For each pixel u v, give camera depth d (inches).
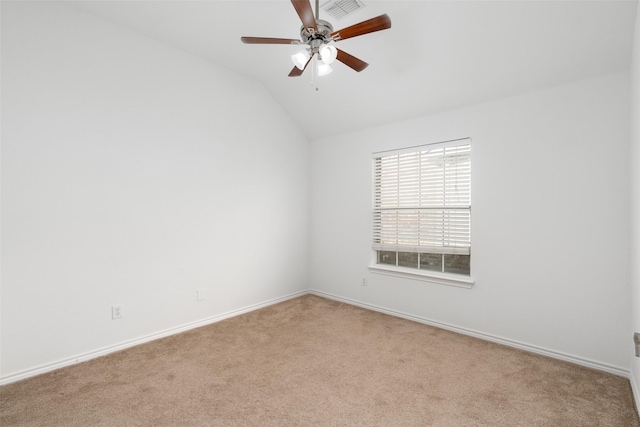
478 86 111.1
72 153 97.1
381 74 121.7
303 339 115.5
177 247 122.5
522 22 88.8
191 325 126.0
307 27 76.0
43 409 73.7
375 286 149.4
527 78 102.1
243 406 75.4
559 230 100.5
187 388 83.0
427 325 130.3
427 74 114.5
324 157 171.3
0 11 85.4
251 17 102.8
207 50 124.5
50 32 93.2
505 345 110.8
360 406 75.7
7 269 86.3
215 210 135.1
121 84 107.9
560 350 100.3
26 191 89.1
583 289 96.4
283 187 164.6
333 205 167.0
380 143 147.1
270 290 158.2
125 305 108.3
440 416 72.0
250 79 148.3
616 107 90.7
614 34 82.7
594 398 79.0
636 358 78.5
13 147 87.0
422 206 134.0
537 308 104.7
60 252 95.0
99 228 102.7
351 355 102.6
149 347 108.4
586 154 95.6
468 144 120.0
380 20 71.7
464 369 93.5
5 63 85.9
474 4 88.8
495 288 113.6
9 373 86.2
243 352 104.7
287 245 166.9
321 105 150.9
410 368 94.0
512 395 80.3
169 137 120.3
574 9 81.7
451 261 129.5
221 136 137.3
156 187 116.6
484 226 116.0
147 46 114.3
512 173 109.4
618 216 90.7
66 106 96.0
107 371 91.9
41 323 91.5
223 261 137.8
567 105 98.5
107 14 101.4
